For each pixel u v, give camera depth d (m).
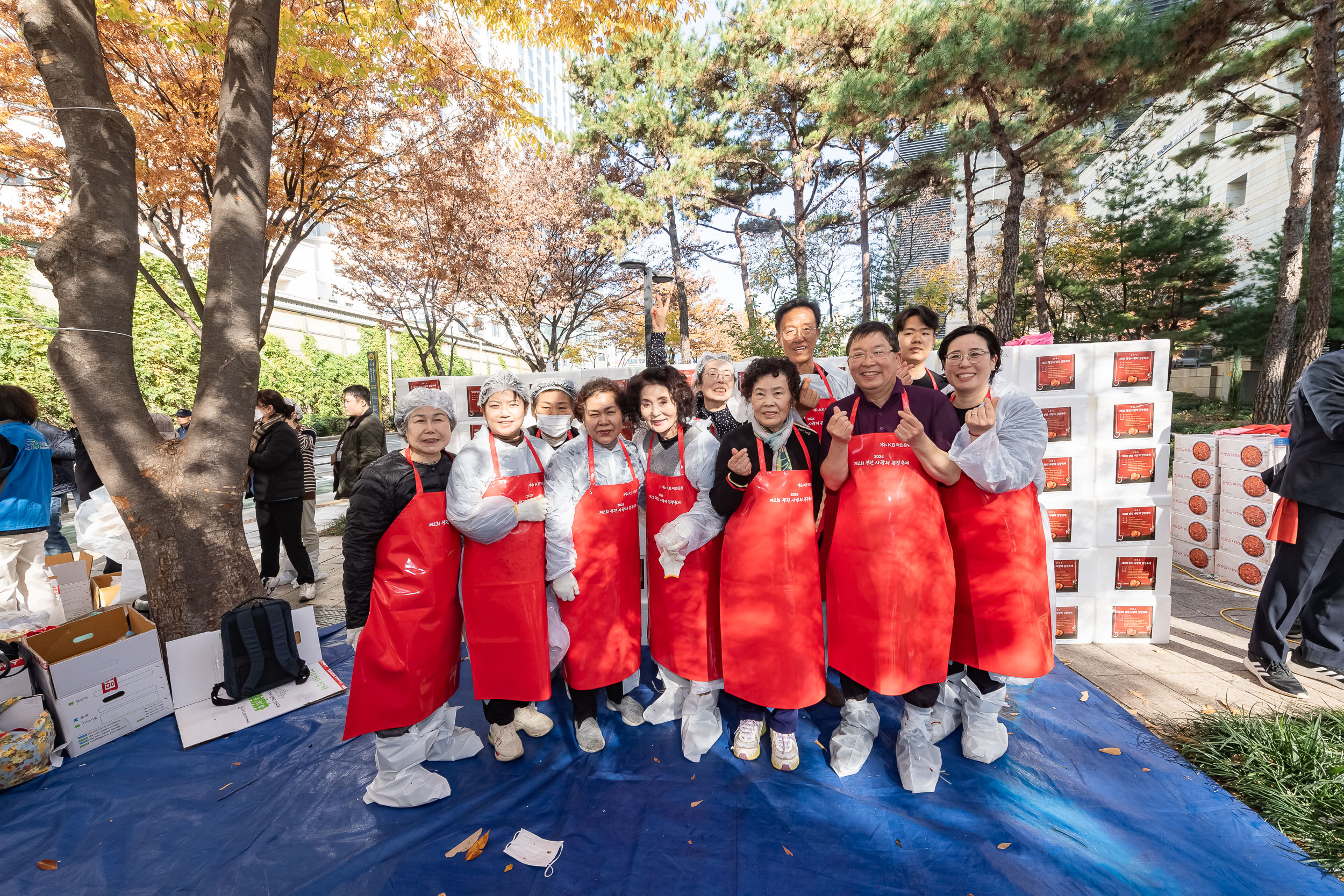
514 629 2.39
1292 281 9.21
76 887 1.94
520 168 14.35
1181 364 22.92
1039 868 1.88
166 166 6.81
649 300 8.73
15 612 4.16
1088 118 9.28
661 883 1.88
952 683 2.67
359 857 2.02
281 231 8.25
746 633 2.34
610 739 2.73
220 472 3.44
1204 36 7.76
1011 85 8.15
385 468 2.21
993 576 2.29
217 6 4.98
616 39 6.19
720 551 2.54
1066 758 2.45
